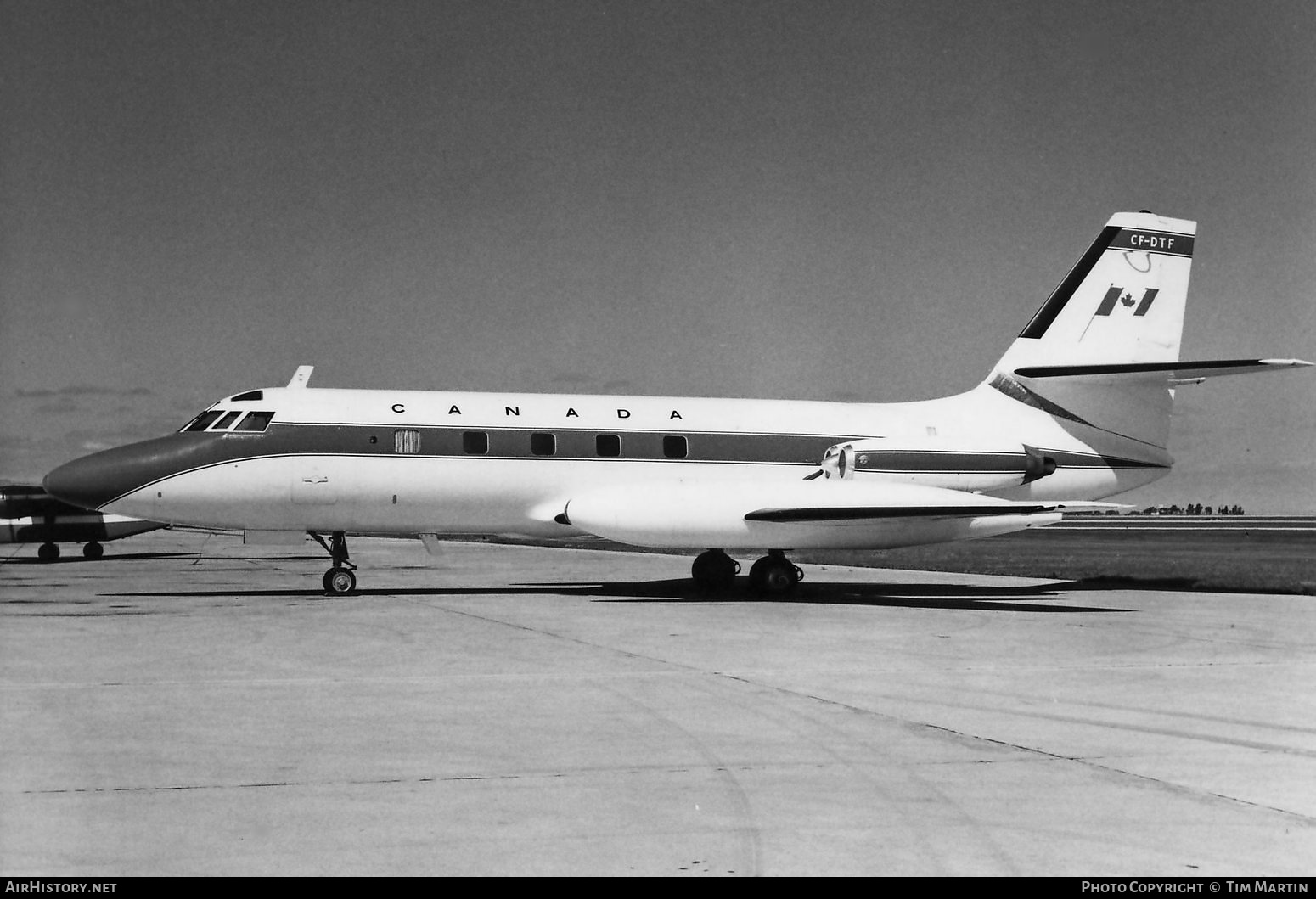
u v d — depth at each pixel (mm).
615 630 17859
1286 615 20938
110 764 8844
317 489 22734
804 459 25250
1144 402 26688
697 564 26578
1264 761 9047
